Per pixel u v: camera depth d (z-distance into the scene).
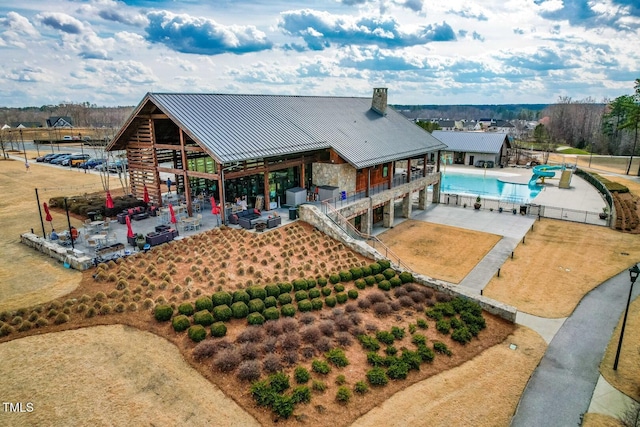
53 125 122.06
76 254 19.92
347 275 20.56
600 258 27.25
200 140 23.27
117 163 49.72
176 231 22.66
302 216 26.48
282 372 13.48
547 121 174.12
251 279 18.70
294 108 34.31
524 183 54.06
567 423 13.23
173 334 14.62
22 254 20.92
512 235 31.97
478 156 66.38
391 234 32.50
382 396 13.36
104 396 11.76
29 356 13.02
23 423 10.73
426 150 38.69
